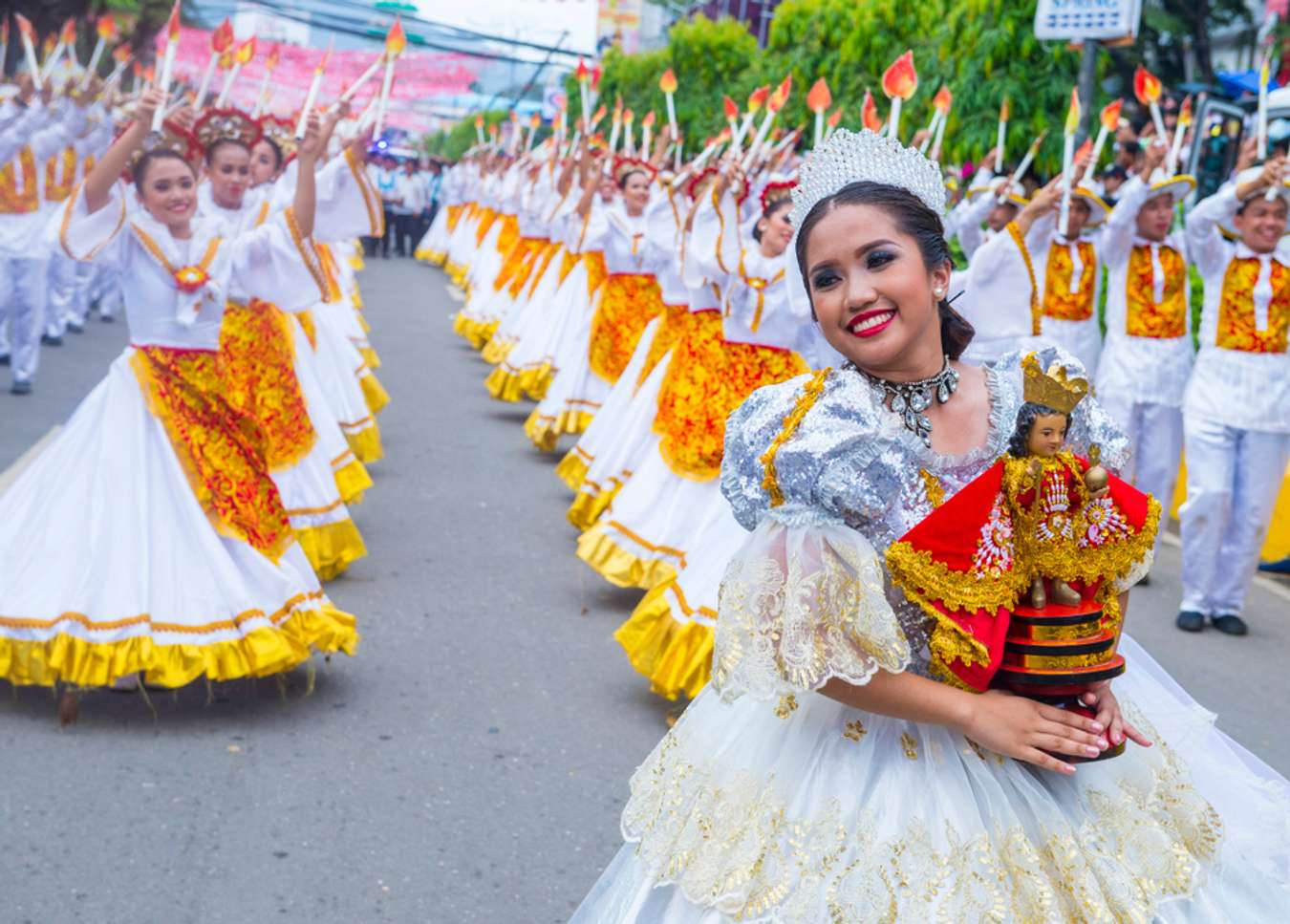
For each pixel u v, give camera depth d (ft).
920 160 7.38
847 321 7.14
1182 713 8.54
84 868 11.98
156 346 15.75
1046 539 7.13
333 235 19.11
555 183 41.39
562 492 28.25
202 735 15.03
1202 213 21.29
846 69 41.78
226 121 20.49
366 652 18.01
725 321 18.89
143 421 15.53
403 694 16.57
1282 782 8.70
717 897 7.09
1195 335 30.60
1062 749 7.02
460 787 14.02
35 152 28.09
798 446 7.09
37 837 12.47
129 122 15.80
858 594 6.91
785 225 18.45
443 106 105.70
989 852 7.02
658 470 19.36
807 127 44.24
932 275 7.23
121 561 15.02
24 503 15.48
